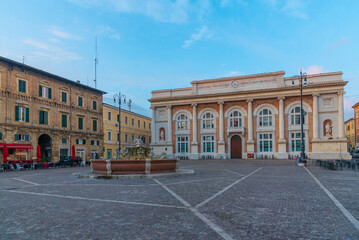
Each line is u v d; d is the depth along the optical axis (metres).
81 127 44.09
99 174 18.59
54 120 39.09
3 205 9.41
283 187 12.95
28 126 34.66
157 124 57.03
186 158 53.78
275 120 49.22
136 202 9.59
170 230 6.35
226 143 52.19
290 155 47.62
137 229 6.45
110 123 54.50
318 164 30.77
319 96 46.66
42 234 6.15
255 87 50.88
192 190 12.20
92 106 47.00
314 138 45.94
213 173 20.89
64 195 11.26
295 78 48.03
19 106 34.00
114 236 5.97
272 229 6.39
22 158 34.12
